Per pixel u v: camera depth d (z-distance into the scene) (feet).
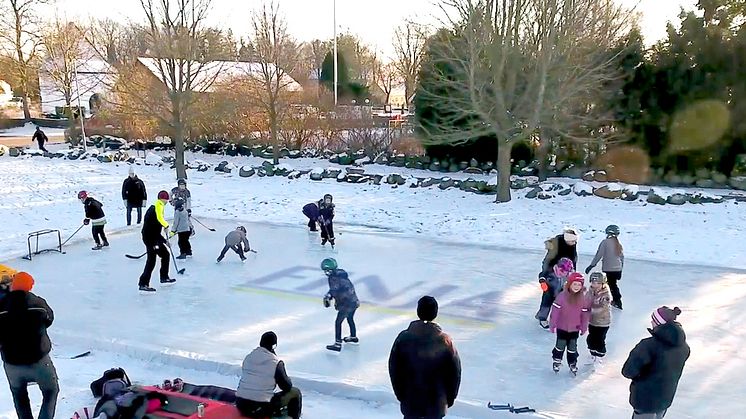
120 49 120.16
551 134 74.64
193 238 50.29
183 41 79.46
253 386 20.21
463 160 82.12
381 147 90.17
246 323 32.01
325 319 32.63
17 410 20.89
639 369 19.06
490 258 44.39
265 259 43.98
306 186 73.26
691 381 25.61
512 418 22.54
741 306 34.35
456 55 66.33
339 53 157.28
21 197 66.28
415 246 47.83
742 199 62.23
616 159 75.82
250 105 96.48
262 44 94.89
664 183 72.95
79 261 43.34
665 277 39.91
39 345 20.45
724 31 70.79
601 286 26.84
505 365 27.12
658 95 72.28
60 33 130.93
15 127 155.94
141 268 41.70
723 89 69.92
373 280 39.17
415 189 70.85
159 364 27.61
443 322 32.12
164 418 20.30
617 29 71.05
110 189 71.72
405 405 18.01
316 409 23.44
